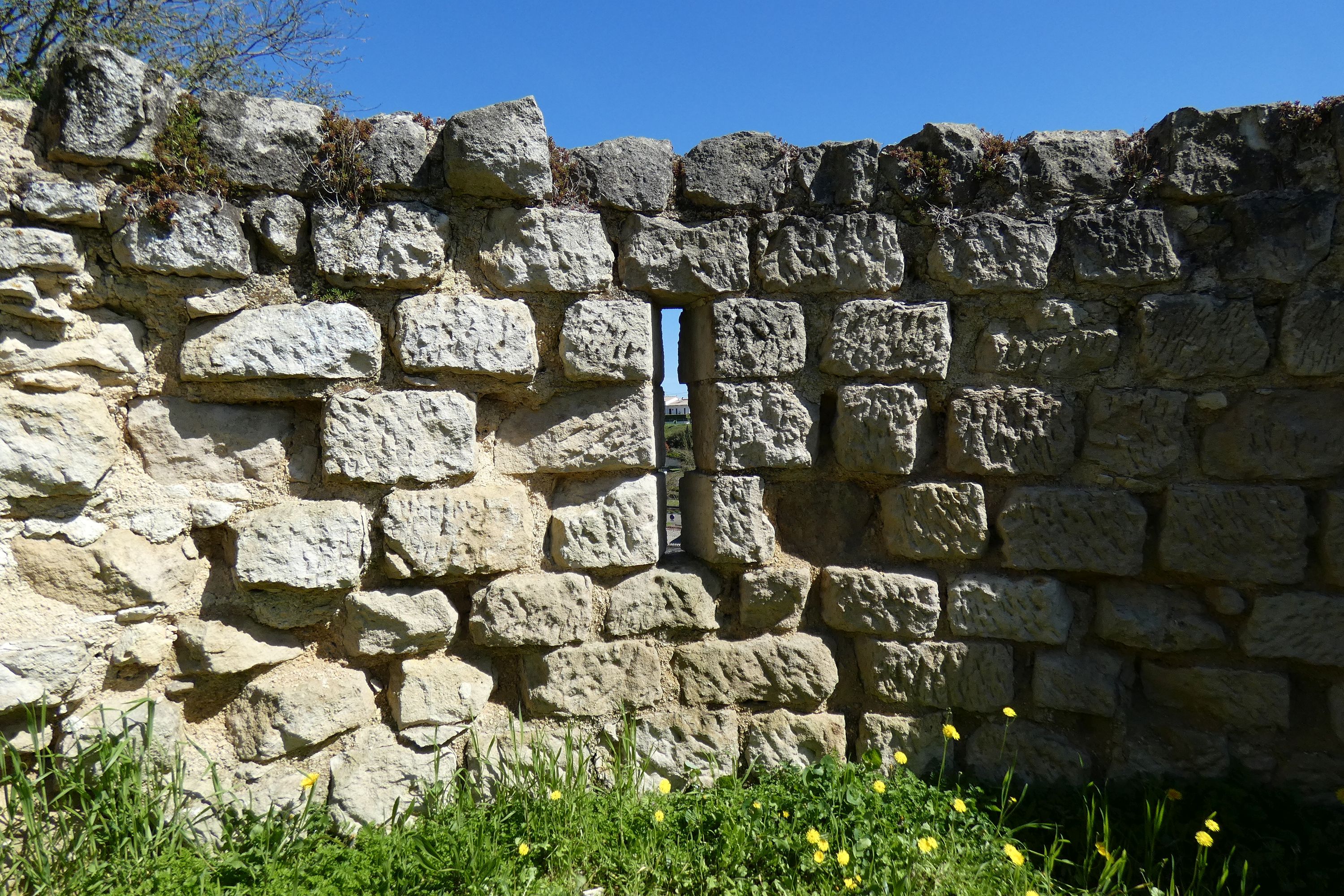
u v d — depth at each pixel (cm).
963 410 305
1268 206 293
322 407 272
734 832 248
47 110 241
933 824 262
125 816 231
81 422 243
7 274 233
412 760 277
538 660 292
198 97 255
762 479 309
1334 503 287
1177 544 296
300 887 227
